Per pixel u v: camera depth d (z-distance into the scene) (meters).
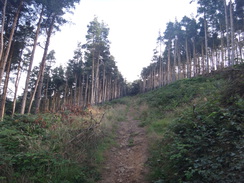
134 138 7.86
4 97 13.65
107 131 8.34
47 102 32.66
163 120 8.68
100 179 4.65
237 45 26.09
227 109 4.84
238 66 7.29
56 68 36.81
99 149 6.26
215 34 30.00
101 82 45.00
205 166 3.45
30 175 4.05
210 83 12.77
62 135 6.01
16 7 12.26
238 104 4.75
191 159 3.93
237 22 24.41
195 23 31.12
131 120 12.05
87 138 6.32
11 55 14.77
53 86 35.66
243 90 5.45
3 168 4.06
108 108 15.91
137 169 5.07
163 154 5.04
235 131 4.19
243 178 2.84
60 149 5.28
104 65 34.69
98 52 27.98
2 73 10.43
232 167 3.10
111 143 7.17
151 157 5.45
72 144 5.66
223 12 24.48
